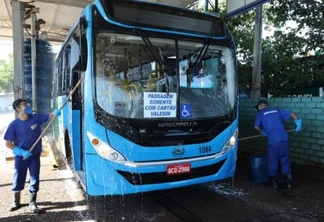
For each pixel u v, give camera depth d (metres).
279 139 5.07
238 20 11.43
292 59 10.51
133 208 4.38
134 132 3.69
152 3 4.04
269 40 10.85
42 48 10.37
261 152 7.53
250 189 5.24
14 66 8.22
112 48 3.80
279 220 3.97
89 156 3.68
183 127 3.98
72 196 4.87
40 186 5.36
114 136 3.64
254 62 7.98
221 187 5.34
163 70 3.99
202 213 4.20
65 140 5.54
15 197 4.27
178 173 3.91
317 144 6.24
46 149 7.91
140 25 3.91
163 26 4.07
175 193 5.04
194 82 4.20
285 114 5.29
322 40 9.66
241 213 4.20
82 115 3.96
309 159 6.43
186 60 4.18
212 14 4.49
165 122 3.87
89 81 3.68
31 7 9.02
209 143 4.14
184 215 4.13
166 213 4.21
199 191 5.13
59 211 4.25
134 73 3.86
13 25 8.27
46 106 10.42
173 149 3.87
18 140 4.18
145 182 3.78
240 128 8.23
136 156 3.69
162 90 3.95
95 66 3.70
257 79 7.95
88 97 3.69
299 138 6.63
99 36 3.75
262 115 5.31
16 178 4.22
